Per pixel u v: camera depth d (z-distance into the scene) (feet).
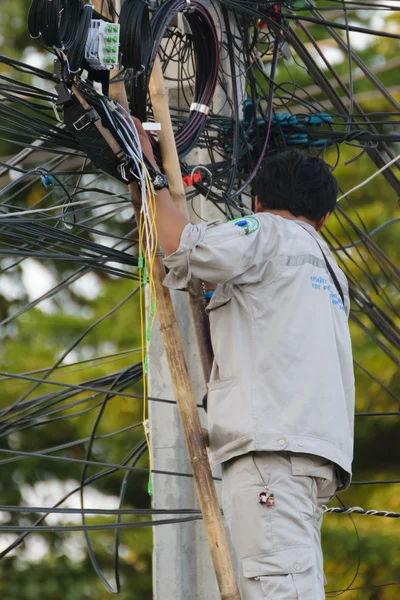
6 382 125.39
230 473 37.52
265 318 37.70
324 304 38.55
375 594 115.96
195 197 60.75
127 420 127.24
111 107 40.14
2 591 122.83
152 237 38.50
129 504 129.90
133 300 130.41
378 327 72.08
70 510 49.06
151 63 43.60
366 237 70.90
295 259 38.29
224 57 60.39
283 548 35.94
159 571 57.31
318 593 36.17
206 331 41.88
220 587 37.24
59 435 128.47
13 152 122.42
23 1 134.31
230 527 37.37
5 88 48.42
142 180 38.86
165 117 43.75
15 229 53.83
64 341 128.88
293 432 36.47
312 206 40.52
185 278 37.47
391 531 117.08
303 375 37.19
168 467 58.08
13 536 126.72
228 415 37.14
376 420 120.57
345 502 121.19
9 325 135.54
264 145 57.93
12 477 128.26
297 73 120.98
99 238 129.29
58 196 125.80
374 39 130.82
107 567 125.49
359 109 66.23
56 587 123.44
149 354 59.21
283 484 36.50
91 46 39.52
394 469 124.26
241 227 37.63
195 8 47.50
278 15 60.80
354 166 125.49
